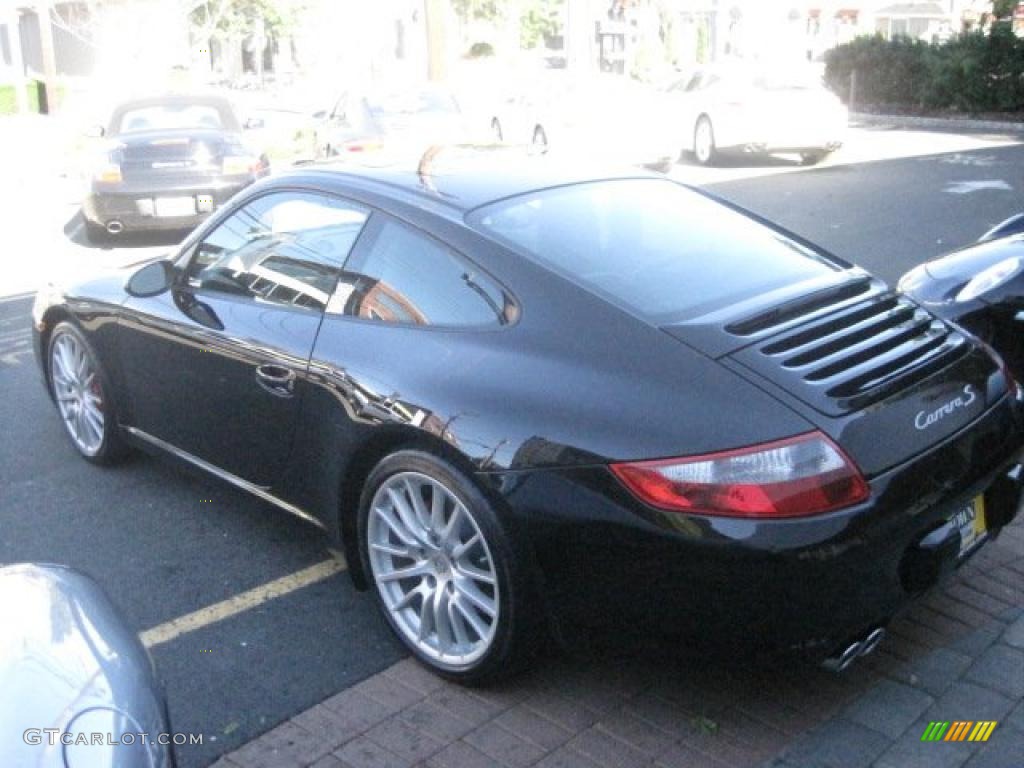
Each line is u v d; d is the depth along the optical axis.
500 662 3.40
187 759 3.24
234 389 4.28
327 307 3.99
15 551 4.61
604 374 3.22
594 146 16.75
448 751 3.24
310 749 3.28
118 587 4.29
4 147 22.25
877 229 11.24
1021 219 6.19
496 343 3.45
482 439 3.28
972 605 3.92
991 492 3.56
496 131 18.66
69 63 45.25
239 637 3.92
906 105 25.58
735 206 4.43
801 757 3.16
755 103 16.81
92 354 5.16
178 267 4.78
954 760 3.13
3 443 5.88
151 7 29.41
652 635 3.12
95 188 11.41
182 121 12.85
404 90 14.80
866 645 3.20
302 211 4.27
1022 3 26.55
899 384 3.28
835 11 51.97
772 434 3.00
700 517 2.96
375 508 3.70
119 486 5.25
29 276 10.66
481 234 3.68
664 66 46.16
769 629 2.98
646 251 3.78
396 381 3.57
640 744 3.24
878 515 3.02
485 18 53.78
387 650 3.82
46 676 2.28
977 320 5.05
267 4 48.12
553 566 3.19
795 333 3.38
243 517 4.89
